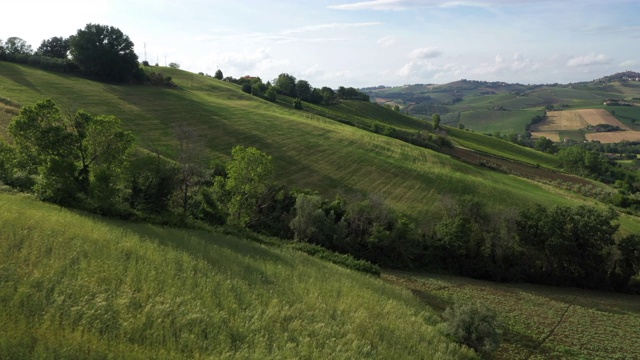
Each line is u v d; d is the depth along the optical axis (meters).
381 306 21.19
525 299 34.06
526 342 23.55
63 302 11.76
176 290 14.75
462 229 42.09
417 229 45.03
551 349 22.97
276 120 85.94
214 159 57.53
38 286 12.30
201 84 117.75
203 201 34.91
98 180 26.91
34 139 28.09
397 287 29.14
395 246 39.91
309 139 76.50
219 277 17.64
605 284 42.84
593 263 42.81
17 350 8.75
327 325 16.12
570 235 42.44
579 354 22.69
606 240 42.75
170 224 28.70
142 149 51.50
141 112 71.62
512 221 45.12
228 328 13.30
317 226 39.16
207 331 12.68
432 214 52.03
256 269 21.34
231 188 36.38
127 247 18.05
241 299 16.20
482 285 37.69
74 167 26.95
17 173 28.64
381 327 18.00
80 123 31.23
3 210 18.95
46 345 9.27
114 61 89.56
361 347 14.85
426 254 41.47
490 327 19.97
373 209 42.47
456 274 41.28
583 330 27.08
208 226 31.45
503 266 41.66
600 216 43.50
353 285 23.95
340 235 39.31
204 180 37.84
